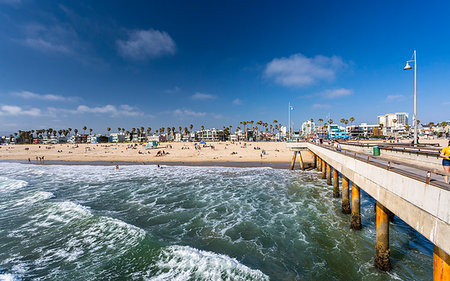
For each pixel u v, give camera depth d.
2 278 10.38
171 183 29.53
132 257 11.92
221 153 60.19
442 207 4.91
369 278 9.84
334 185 21.56
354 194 14.02
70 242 13.63
